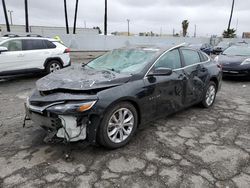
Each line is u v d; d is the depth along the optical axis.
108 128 3.44
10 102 5.97
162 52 4.40
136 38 29.84
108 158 3.36
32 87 7.72
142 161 3.30
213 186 2.82
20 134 4.05
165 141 3.90
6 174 2.97
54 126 3.25
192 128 4.45
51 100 3.25
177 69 4.62
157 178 2.95
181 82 4.58
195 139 4.00
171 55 4.58
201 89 5.27
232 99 6.61
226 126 4.60
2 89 7.40
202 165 3.24
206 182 2.89
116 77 3.66
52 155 3.40
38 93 3.58
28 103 3.57
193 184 2.85
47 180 2.87
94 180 2.89
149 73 3.98
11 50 8.42
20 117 4.86
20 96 6.57
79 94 3.25
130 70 4.02
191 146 3.76
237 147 3.77
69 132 3.20
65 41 25.73
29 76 9.69
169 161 3.32
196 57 5.34
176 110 4.66
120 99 3.45
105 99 3.30
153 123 4.62
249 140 4.03
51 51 9.37
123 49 4.90
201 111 5.45
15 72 8.48
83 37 26.45
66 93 3.29
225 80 9.56
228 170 3.14
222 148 3.72
